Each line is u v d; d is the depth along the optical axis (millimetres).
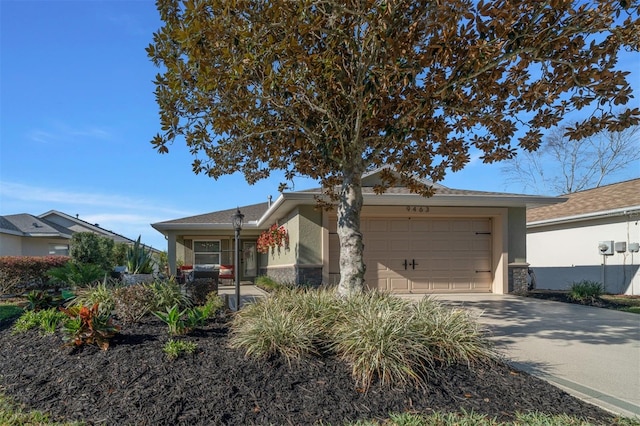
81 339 5012
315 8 5844
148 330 5902
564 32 5082
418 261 13430
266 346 4711
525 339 6922
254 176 9062
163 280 8469
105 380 4242
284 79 5660
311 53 6074
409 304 5781
